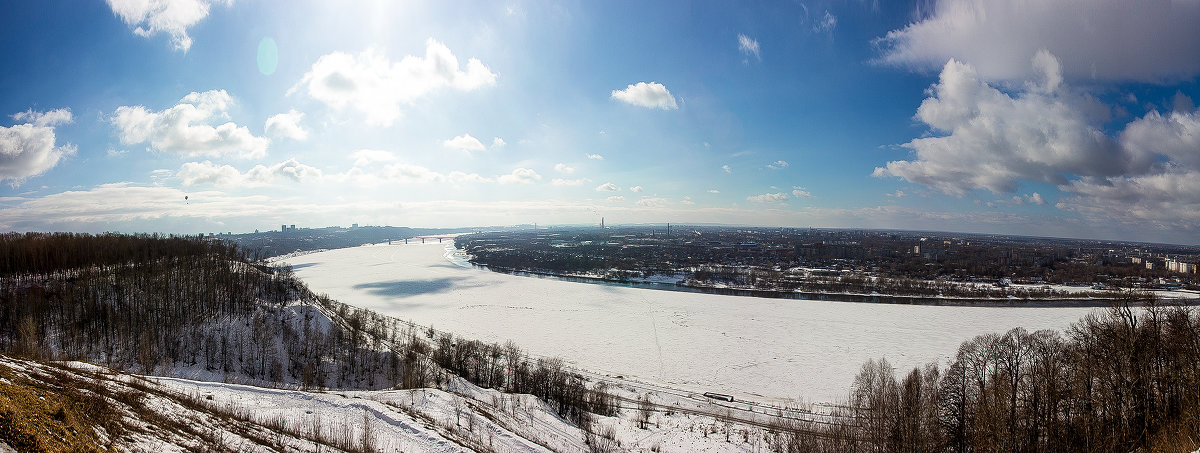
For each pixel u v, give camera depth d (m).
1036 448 60.78
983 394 68.06
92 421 29.91
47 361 48.12
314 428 46.38
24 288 128.25
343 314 174.50
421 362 111.06
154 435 32.34
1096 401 63.53
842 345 165.00
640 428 86.69
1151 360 64.75
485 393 94.62
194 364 105.88
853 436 70.12
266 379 104.75
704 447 76.56
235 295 143.38
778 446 76.12
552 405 96.25
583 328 189.00
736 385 127.50
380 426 51.09
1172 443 45.66
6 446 20.59
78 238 173.62
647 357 151.88
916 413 67.38
